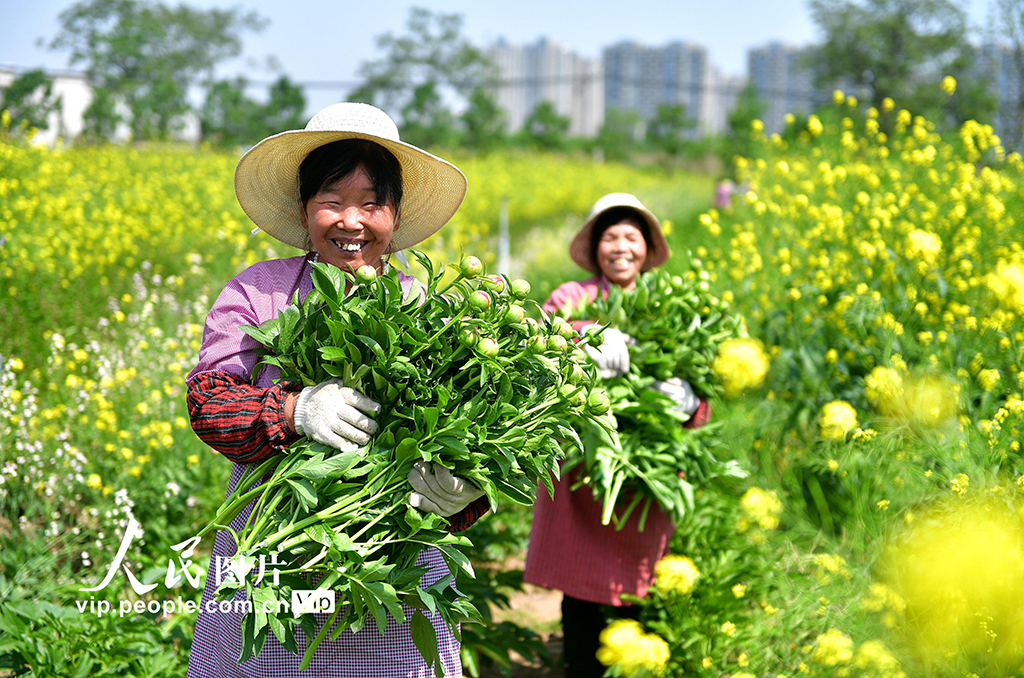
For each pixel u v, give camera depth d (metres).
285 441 1.79
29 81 25.56
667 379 2.97
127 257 8.26
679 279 3.04
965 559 2.24
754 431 3.88
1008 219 4.69
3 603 2.84
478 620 1.87
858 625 2.43
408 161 2.11
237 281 2.00
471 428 1.79
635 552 3.01
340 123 1.98
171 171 15.62
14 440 3.82
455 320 1.80
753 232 5.67
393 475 1.77
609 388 2.88
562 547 3.01
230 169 16.92
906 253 4.30
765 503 3.05
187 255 8.01
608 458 2.81
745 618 2.94
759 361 2.96
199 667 2.00
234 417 1.79
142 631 2.82
